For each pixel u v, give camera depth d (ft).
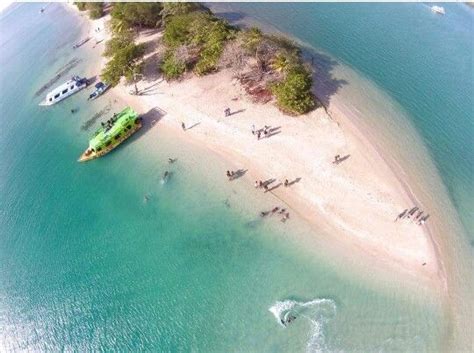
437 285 132.87
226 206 164.04
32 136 217.36
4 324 143.43
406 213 152.46
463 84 215.51
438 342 121.39
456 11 287.69
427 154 176.55
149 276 147.54
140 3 277.85
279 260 144.77
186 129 198.70
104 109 222.69
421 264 137.80
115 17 278.46
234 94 212.23
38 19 353.10
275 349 124.36
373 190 160.76
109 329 136.36
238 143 186.60
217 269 145.48
